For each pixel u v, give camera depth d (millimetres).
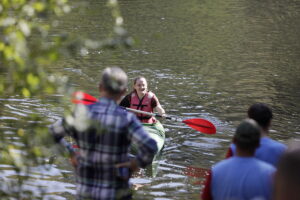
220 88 35750
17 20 7406
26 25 7141
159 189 19000
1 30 7352
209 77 38938
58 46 7414
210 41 53625
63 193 17750
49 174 19344
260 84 36906
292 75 39812
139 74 39469
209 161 22391
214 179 9484
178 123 28203
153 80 37750
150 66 42219
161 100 32375
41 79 7172
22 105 28578
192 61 44500
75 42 7598
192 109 30578
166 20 65625
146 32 57812
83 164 10398
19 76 7117
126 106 26562
